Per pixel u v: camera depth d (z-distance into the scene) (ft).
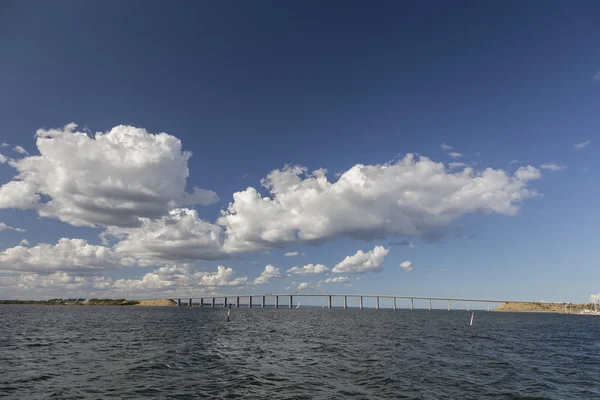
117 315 453.17
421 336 206.39
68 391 72.28
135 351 126.41
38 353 119.14
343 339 179.42
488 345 169.58
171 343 151.12
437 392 77.97
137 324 272.10
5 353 118.01
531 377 96.17
